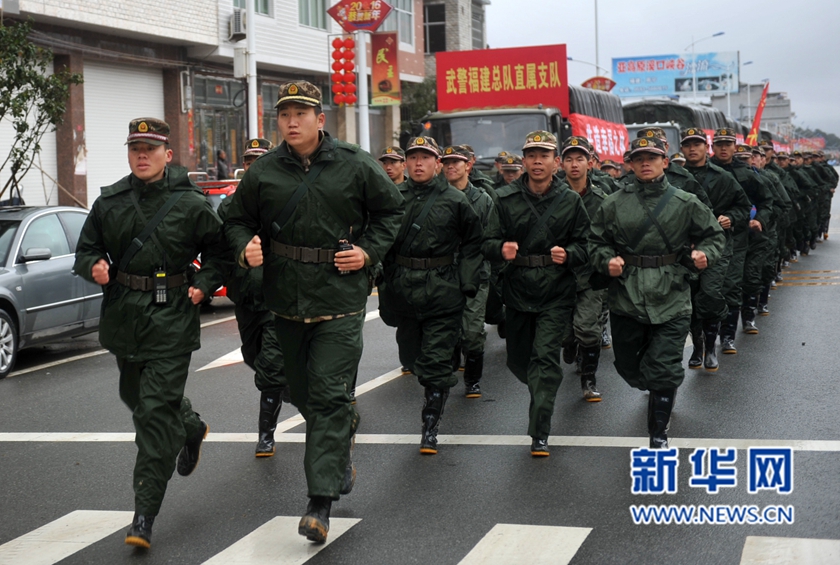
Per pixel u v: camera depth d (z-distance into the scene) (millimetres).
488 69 17016
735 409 7305
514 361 6711
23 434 7152
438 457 6254
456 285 6449
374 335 11461
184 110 22922
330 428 4863
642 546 4598
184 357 5027
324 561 4531
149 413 4879
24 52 13766
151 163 4988
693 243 6336
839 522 4848
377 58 22109
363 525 5020
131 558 4656
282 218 4930
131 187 5039
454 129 16594
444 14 39406
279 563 4523
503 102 17062
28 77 13703
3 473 6145
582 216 6430
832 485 5434
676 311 6164
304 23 26641
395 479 5805
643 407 7547
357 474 5922
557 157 7945
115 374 9500
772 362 9172
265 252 5109
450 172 7746
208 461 6289
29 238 10180
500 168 10086
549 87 16922
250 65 19625
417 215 6418
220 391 8469
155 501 4809
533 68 16906
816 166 20891
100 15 19250
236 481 5848
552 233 6391
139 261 4961
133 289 4984
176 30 21375
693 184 8609
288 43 25656
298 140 4867
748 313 10922
